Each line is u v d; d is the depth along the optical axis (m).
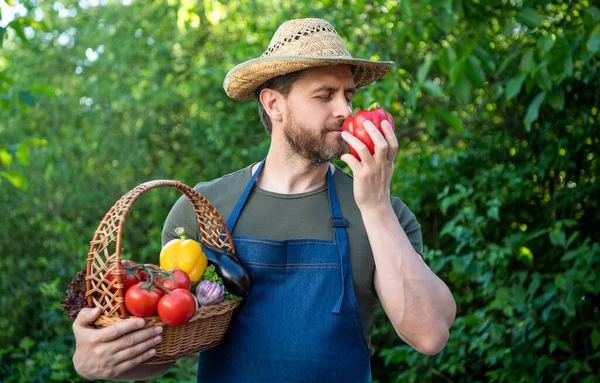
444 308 1.73
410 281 1.70
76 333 1.52
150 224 5.76
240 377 1.75
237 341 1.77
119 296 1.50
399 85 3.73
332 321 1.74
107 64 6.36
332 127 1.78
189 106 6.09
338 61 1.73
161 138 6.06
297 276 1.79
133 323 1.48
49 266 5.03
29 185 5.62
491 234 4.12
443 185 4.24
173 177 5.93
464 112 4.58
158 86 6.15
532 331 3.66
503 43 4.21
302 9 4.63
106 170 5.86
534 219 4.11
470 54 3.14
